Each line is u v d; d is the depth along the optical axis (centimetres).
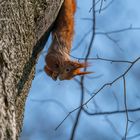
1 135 772
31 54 793
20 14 789
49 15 801
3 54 781
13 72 782
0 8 786
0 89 777
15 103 782
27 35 790
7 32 784
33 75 796
